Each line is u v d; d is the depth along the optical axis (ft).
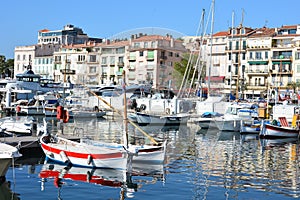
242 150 111.55
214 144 120.78
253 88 325.62
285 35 325.83
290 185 68.95
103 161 78.64
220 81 297.94
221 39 355.15
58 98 219.20
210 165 84.89
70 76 212.84
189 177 73.10
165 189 64.80
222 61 352.90
